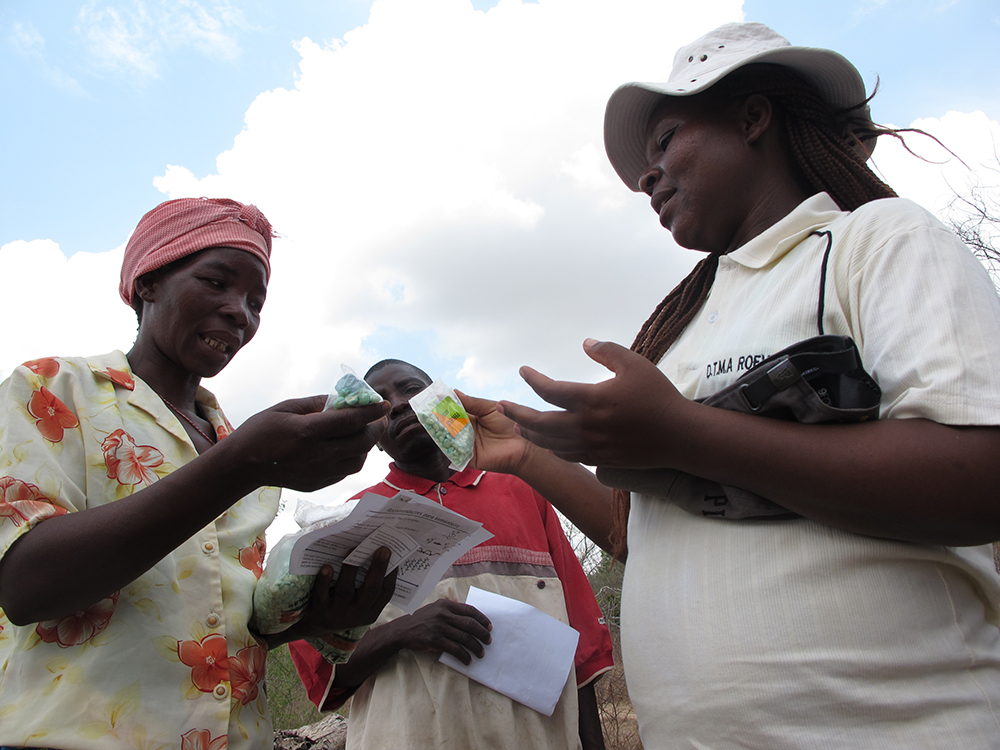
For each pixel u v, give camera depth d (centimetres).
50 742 139
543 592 298
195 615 167
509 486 332
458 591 290
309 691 274
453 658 264
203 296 204
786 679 131
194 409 225
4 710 143
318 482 152
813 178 192
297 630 200
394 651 268
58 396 169
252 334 222
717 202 191
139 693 152
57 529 142
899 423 127
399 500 172
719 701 139
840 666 128
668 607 155
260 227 225
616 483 172
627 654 171
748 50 195
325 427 143
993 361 122
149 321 210
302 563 177
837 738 126
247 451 145
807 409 134
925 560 134
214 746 157
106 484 166
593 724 291
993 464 116
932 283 134
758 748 133
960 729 121
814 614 133
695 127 194
